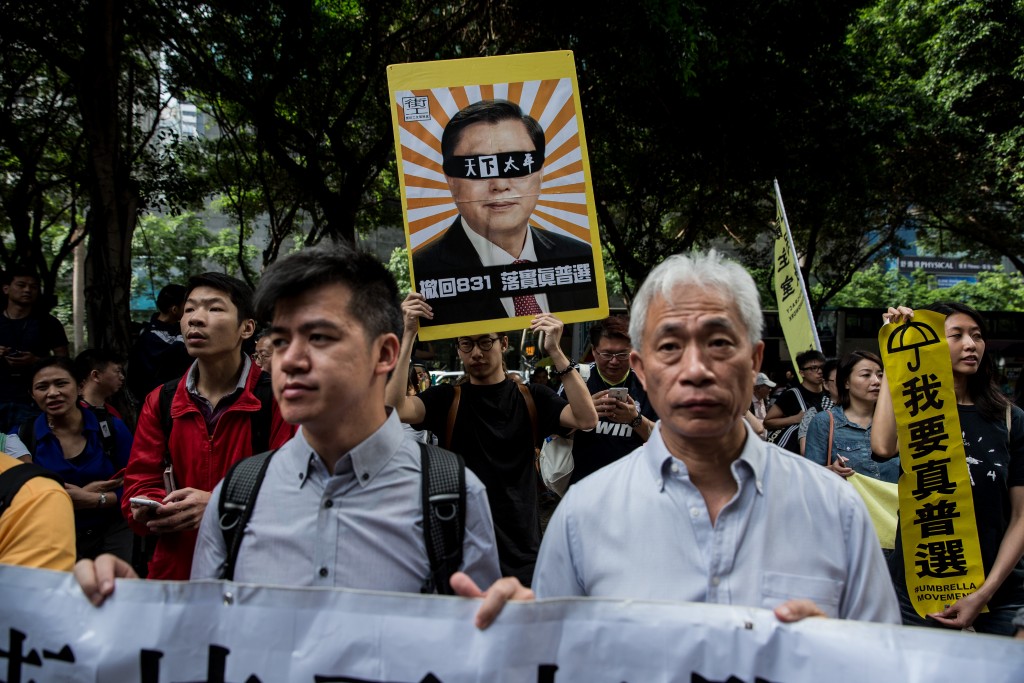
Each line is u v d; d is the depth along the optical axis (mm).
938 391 2842
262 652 1570
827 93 11422
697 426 1591
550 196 3303
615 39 8648
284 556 1738
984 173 15336
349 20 10766
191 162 14633
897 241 19281
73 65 8117
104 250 7477
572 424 3299
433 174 3270
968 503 2814
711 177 13461
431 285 3240
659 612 1517
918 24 15984
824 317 20172
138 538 3264
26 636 1644
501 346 3609
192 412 2633
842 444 3719
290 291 1695
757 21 10539
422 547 1766
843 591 1637
